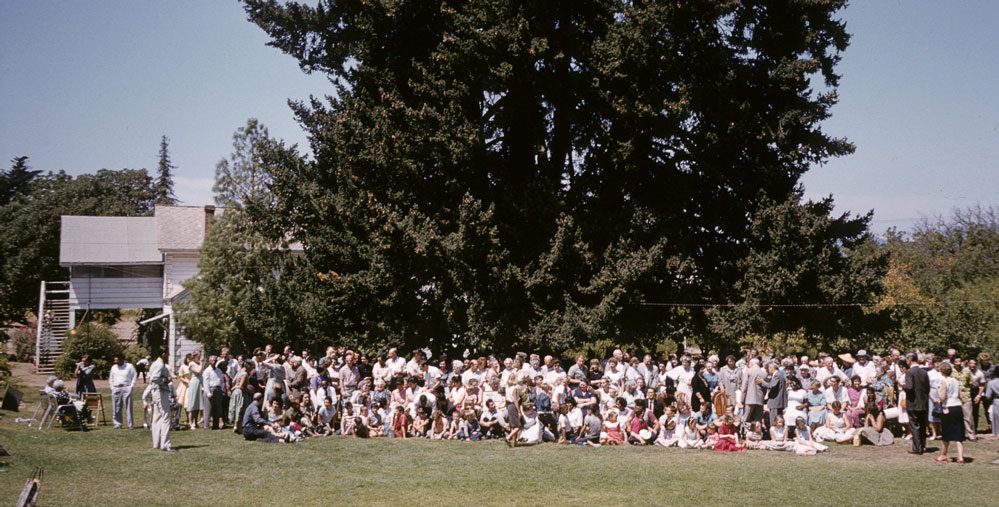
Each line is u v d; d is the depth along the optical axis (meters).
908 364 18.33
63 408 18.86
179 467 14.55
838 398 18.86
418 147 24.39
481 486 13.15
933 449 17.14
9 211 57.94
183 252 39.94
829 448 17.70
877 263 26.11
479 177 25.58
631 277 23.27
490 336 23.84
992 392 18.53
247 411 18.22
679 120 24.36
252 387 19.66
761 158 25.98
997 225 45.84
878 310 28.02
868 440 18.12
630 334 26.14
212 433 19.30
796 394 18.45
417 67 24.94
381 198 25.59
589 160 28.23
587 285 24.23
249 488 12.77
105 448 16.39
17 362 43.06
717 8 24.09
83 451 15.87
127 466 14.44
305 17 31.14
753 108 26.05
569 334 22.94
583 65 25.52
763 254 25.02
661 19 23.42
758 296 24.56
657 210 26.88
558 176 28.22
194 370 20.08
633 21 23.88
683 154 27.41
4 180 77.31
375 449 17.34
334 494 12.38
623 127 25.77
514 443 17.95
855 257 27.78
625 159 25.16
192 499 11.75
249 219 31.97
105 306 43.50
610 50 24.00
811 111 25.59
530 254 24.67
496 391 19.11
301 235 28.77
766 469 14.82
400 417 19.50
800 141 25.44
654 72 24.52
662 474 14.31
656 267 24.08
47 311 41.00
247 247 32.78
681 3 23.39
